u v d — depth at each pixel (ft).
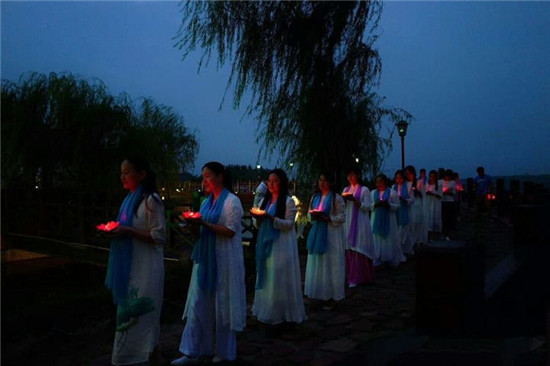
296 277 16.37
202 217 13.69
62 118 45.96
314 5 35.42
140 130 51.60
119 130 49.19
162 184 66.49
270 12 35.14
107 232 11.84
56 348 15.47
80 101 46.91
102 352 15.08
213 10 35.42
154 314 12.41
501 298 11.73
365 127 40.73
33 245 48.19
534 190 31.83
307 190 37.42
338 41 35.76
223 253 13.28
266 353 14.37
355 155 39.91
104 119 47.06
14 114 45.44
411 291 22.50
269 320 15.92
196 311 13.24
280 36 35.19
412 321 17.28
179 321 18.58
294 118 36.78
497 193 50.93
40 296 36.55
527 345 8.32
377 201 28.37
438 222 40.70
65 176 50.16
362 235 23.95
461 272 7.52
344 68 36.19
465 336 7.55
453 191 42.86
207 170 13.75
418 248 7.89
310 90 36.06
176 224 36.55
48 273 48.60
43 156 47.42
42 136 46.60
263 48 35.24
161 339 16.15
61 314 18.49
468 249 7.91
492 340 7.97
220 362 13.26
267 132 36.68
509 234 38.99
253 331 16.66
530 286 13.83
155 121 74.49
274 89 35.99
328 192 19.94
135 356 12.12
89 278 47.52
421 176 40.70
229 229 13.16
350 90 36.76
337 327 16.84
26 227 50.42
